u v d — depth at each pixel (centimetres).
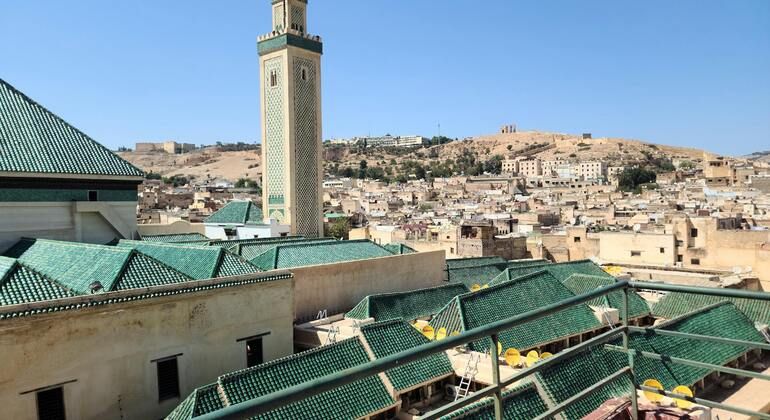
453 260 4538
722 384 2702
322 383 394
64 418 1675
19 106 2858
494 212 10500
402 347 2273
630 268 5009
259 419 1703
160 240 3525
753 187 12775
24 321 1589
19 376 1583
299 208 4650
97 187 2853
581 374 2036
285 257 3047
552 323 2948
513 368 2227
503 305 2956
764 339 3109
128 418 1809
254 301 2175
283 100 4578
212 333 2038
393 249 3997
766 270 4538
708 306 3247
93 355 1733
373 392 2014
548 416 627
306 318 2830
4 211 2520
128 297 1806
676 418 761
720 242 4984
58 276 2069
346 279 3055
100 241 2870
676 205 9631
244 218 4656
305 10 4778
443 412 510
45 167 2638
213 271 2167
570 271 4266
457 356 2342
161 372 1906
